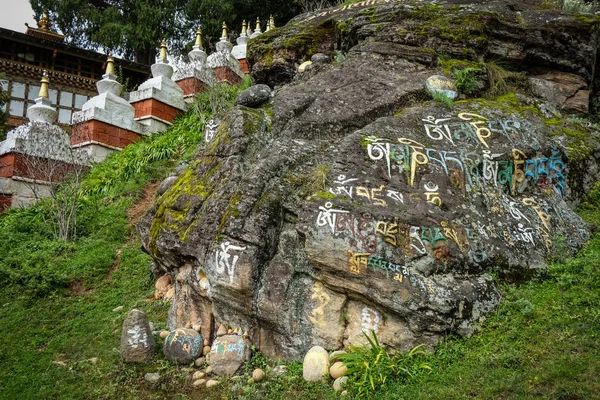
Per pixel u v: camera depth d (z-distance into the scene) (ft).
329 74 26.16
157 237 21.42
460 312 16.71
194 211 20.72
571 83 28.89
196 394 17.62
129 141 48.93
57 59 76.69
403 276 17.10
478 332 16.81
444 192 19.38
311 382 16.70
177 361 19.34
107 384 18.86
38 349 22.29
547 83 28.58
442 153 20.71
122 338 19.90
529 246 19.25
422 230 18.01
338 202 18.17
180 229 20.61
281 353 18.45
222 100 46.29
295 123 22.94
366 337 16.61
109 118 47.42
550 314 16.62
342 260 17.42
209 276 19.07
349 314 17.99
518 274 18.54
